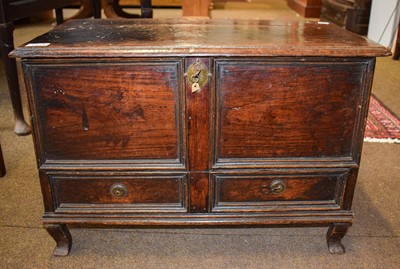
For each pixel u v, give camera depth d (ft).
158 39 3.66
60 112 3.52
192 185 3.78
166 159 3.70
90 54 3.28
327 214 3.94
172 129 3.59
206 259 4.08
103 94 3.47
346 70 3.47
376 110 7.77
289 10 19.04
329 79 3.49
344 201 3.92
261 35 3.91
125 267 3.96
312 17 16.96
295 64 3.42
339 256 4.12
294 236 4.44
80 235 4.42
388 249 4.22
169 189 3.83
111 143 3.64
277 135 3.65
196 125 3.56
